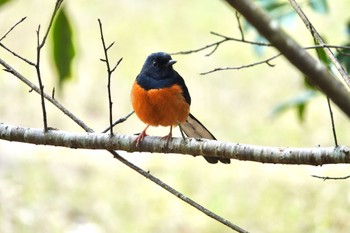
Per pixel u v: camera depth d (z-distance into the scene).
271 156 5.20
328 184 14.17
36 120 16.89
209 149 5.48
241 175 14.99
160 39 20.94
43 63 19.30
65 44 7.38
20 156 15.16
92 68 19.33
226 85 18.84
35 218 12.99
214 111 17.69
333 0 21.55
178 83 6.94
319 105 17.64
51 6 22.39
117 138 5.80
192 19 22.11
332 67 5.86
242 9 3.02
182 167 15.38
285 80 19.11
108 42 20.70
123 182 14.62
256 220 13.30
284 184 14.45
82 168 15.05
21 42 20.34
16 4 22.39
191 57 20.06
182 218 13.46
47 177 14.38
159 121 7.07
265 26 3.03
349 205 13.36
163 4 23.27
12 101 17.52
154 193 14.30
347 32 8.11
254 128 16.89
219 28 21.41
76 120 5.89
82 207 13.61
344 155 4.96
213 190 14.34
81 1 23.02
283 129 16.78
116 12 22.53
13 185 13.84
